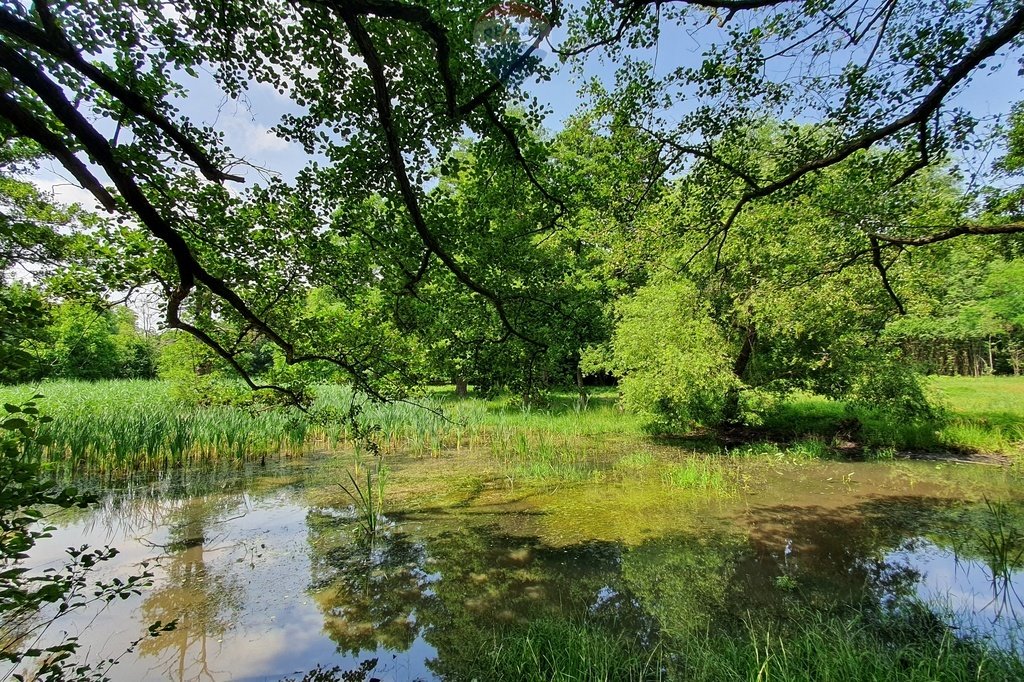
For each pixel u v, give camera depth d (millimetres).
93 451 11297
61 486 10281
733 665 4234
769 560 6570
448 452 13578
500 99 4504
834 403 16891
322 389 18078
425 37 4098
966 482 9945
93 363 28734
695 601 5574
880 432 13180
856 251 7578
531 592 5902
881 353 12688
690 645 4629
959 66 4254
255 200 5055
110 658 4711
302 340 6355
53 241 4672
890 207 7121
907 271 11008
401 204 5176
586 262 14852
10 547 2354
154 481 10758
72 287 4848
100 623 5301
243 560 6828
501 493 9750
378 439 14906
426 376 6957
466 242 5781
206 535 7723
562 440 14820
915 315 12102
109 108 4250
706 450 13156
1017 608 5223
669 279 13367
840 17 4738
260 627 5262
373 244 5684
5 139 4043
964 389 19922
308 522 8273
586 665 4293
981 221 7305
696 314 12938
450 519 8336
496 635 5027
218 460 12641
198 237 5113
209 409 14133
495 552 7012
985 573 6066
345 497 9625
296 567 6617
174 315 4945
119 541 7508
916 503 8750
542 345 6137
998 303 18391
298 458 13023
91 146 3363
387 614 5488
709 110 5707
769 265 10641
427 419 14836
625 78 5684
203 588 6059
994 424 13148
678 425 15047
